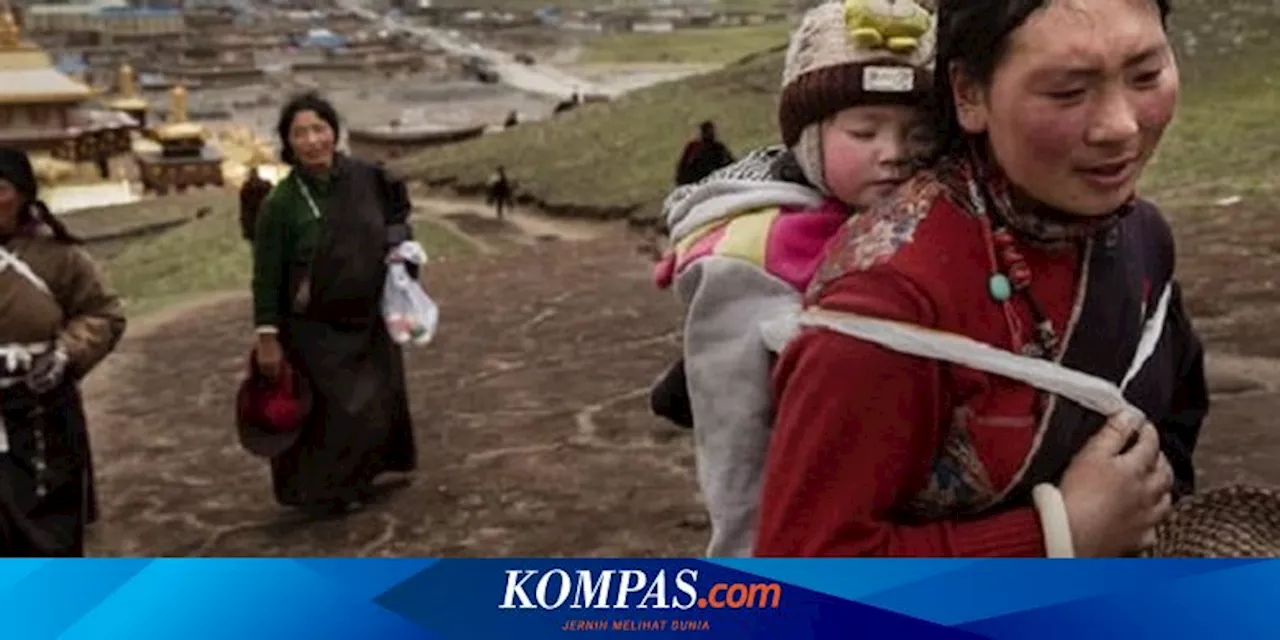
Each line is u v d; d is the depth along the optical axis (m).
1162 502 1.98
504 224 25.38
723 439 2.14
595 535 6.13
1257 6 25.77
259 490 7.31
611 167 27.91
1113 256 1.98
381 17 132.38
